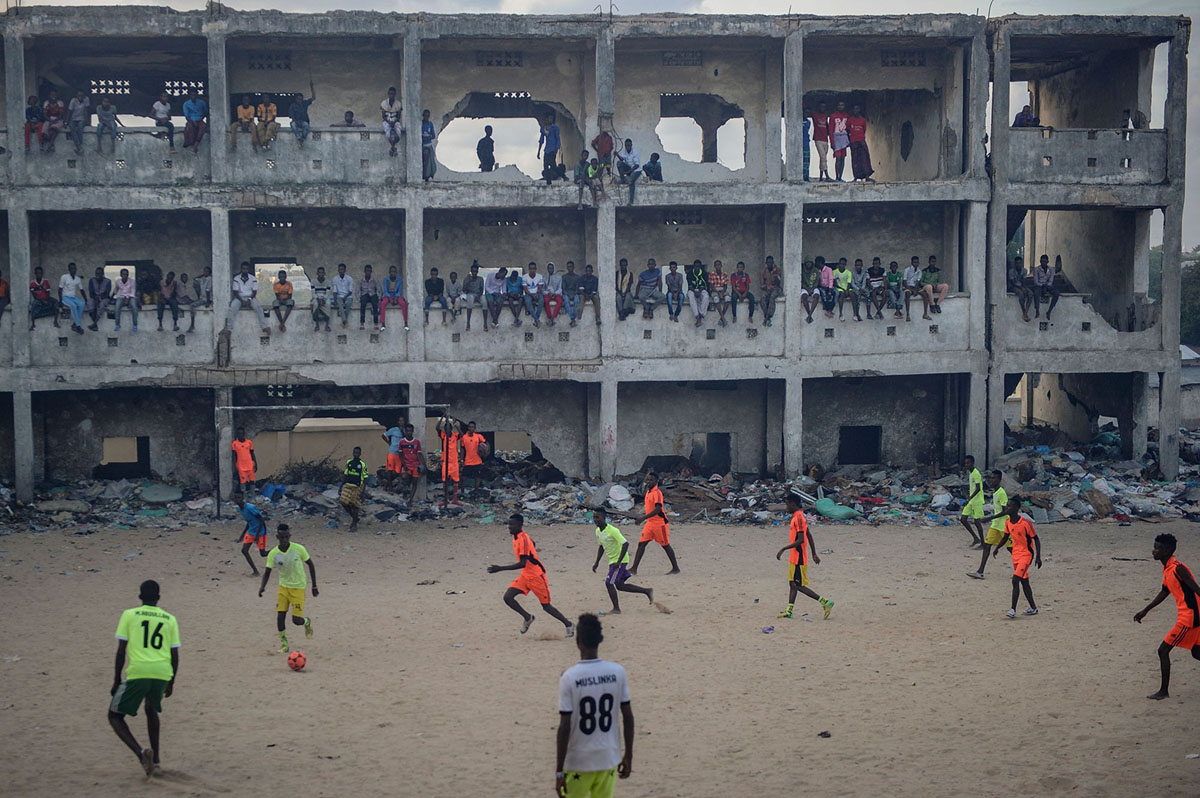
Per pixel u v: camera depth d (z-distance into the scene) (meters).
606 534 18.12
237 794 11.09
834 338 28.88
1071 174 28.84
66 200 26.81
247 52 29.00
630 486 29.02
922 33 28.20
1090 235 32.31
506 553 23.19
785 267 28.66
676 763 11.91
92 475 29.02
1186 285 57.62
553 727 13.02
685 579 20.70
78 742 12.52
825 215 30.75
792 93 28.12
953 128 29.28
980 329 28.92
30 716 13.41
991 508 24.02
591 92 29.59
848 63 29.77
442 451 27.38
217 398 27.67
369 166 27.88
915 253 30.95
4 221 28.77
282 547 15.88
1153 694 13.66
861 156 29.47
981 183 28.59
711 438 33.34
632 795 11.09
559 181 28.61
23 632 17.19
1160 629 16.81
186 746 12.42
